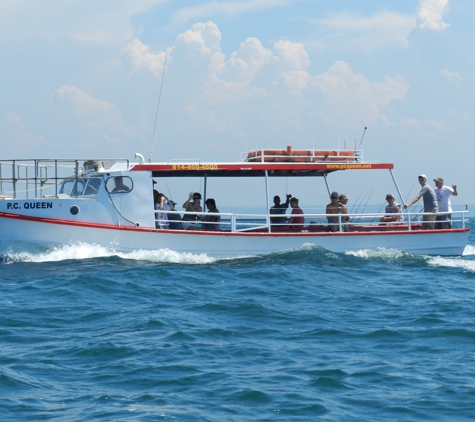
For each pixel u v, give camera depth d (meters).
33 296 23.30
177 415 13.15
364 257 32.00
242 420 12.98
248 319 20.59
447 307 22.48
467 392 14.41
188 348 17.34
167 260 29.84
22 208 29.14
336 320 20.66
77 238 29.44
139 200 30.20
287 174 34.69
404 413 13.37
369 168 33.28
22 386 14.64
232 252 30.67
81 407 13.56
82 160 30.20
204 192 33.50
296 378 15.28
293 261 30.44
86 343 17.70
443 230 33.59
